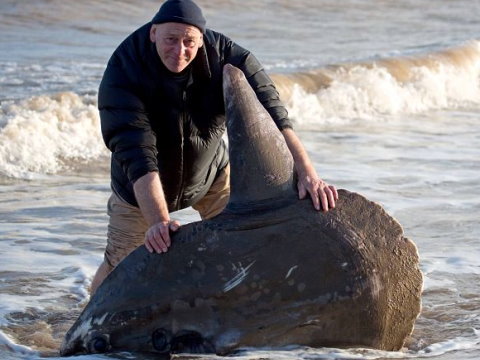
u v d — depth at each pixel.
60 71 42.69
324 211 12.70
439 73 44.97
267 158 12.66
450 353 13.43
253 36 62.88
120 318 12.44
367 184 26.27
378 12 78.69
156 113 12.91
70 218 22.28
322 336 12.59
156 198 12.51
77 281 17.45
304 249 12.49
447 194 25.22
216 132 13.52
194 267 12.39
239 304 12.41
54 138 29.47
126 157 12.61
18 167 27.38
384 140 33.47
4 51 49.78
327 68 42.03
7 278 17.38
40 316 15.43
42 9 65.81
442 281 17.34
